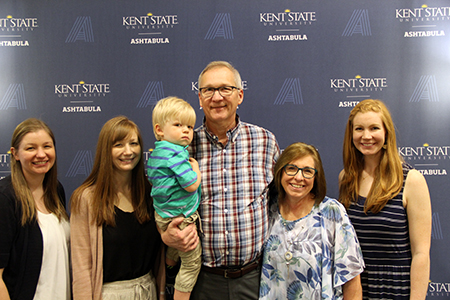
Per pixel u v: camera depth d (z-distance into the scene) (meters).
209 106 1.65
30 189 1.61
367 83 2.35
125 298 1.54
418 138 2.34
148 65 2.40
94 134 2.42
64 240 1.66
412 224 1.63
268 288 1.62
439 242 2.32
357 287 1.56
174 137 1.55
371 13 2.34
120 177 1.64
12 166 1.57
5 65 2.42
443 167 2.33
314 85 2.37
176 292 1.68
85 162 2.42
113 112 2.41
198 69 2.38
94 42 2.40
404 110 2.34
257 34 2.37
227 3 2.38
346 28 2.35
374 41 2.34
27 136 1.54
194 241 1.58
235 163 1.71
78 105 2.42
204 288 1.70
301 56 2.37
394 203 1.64
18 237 1.50
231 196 1.66
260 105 2.39
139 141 1.64
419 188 1.62
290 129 2.38
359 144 1.70
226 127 1.74
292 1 2.35
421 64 2.33
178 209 1.55
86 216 1.55
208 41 2.38
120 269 1.56
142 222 1.62
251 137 1.75
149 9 2.39
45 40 2.41
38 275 1.52
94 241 1.52
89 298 1.49
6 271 1.49
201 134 1.78
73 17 2.40
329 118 2.37
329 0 2.35
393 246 1.63
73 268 1.53
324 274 1.52
